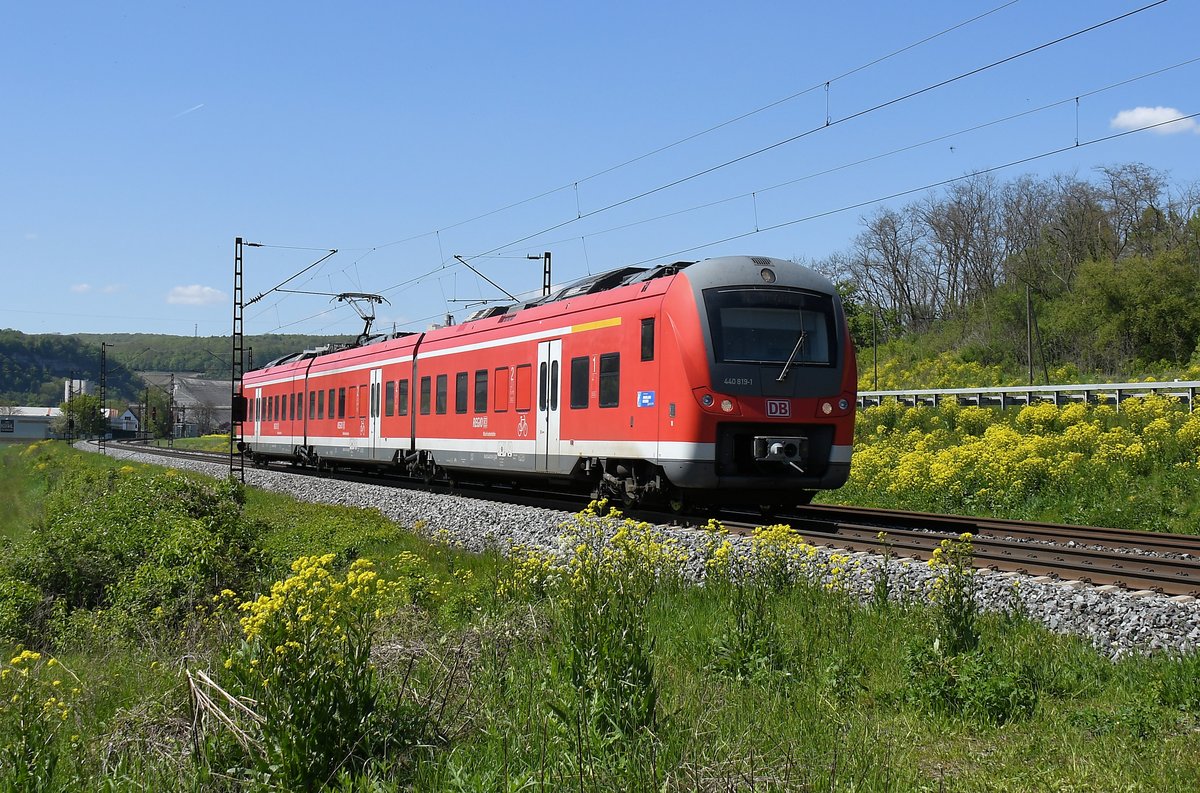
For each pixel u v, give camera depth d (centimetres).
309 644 561
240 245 3089
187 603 1058
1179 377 4234
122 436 12650
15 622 1090
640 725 566
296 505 2238
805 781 519
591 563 739
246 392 4225
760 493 1625
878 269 8250
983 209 7812
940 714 651
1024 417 2795
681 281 1541
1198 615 827
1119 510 1736
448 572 1320
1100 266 5522
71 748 589
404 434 2547
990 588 968
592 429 1712
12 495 4297
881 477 2219
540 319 1911
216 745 552
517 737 561
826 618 845
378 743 553
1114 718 626
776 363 1507
